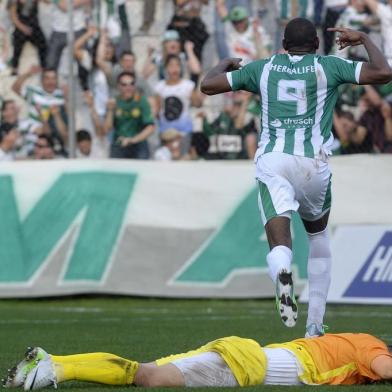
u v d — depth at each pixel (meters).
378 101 46.78
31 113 49.44
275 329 33.94
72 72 46.69
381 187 44.25
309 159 22.31
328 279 24.17
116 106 48.00
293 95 22.52
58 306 44.31
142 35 49.16
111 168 45.59
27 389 17.77
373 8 46.50
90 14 49.47
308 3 47.31
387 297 36.06
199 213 45.00
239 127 47.75
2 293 45.19
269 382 18.44
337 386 18.42
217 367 18.36
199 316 39.16
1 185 45.66
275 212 21.88
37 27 49.62
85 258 45.12
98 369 18.06
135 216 45.12
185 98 48.09
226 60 23.61
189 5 48.44
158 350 28.36
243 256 44.47
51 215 45.34
